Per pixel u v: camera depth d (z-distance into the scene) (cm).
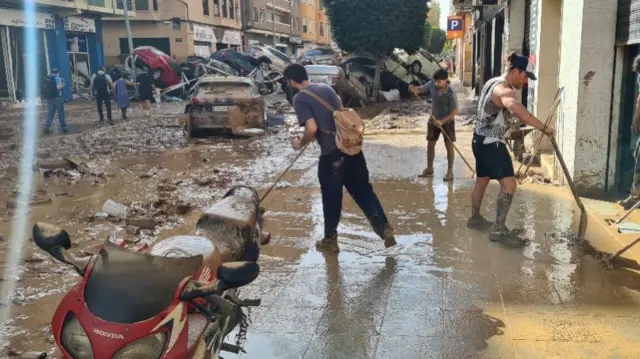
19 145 1496
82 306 270
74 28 3272
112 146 1455
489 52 2234
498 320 448
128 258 286
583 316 451
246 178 1007
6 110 2588
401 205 781
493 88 608
